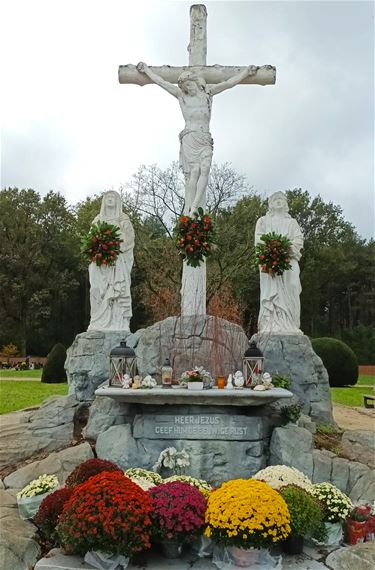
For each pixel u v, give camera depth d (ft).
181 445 22.34
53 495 16.87
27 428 27.40
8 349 122.62
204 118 30.96
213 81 32.19
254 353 24.40
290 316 30.73
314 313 135.23
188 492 15.71
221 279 82.58
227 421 22.43
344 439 26.23
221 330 27.50
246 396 21.99
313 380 29.07
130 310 31.37
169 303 77.87
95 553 14.24
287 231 31.22
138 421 23.06
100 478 15.38
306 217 131.44
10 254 126.52
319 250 127.03
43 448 25.36
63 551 15.25
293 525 15.31
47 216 135.54
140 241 87.51
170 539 14.93
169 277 84.12
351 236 139.54
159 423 22.61
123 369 24.56
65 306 135.44
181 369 26.84
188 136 30.71
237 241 89.30
